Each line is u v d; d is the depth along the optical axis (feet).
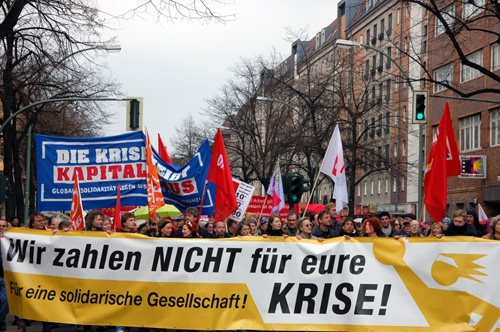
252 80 177.58
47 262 34.99
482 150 135.74
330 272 33.37
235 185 57.62
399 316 32.89
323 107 144.56
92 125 142.41
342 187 44.55
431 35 143.23
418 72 172.96
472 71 139.44
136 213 61.67
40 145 43.14
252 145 196.65
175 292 34.06
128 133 43.39
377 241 33.14
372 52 215.10
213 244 33.91
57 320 34.76
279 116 170.09
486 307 32.37
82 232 34.81
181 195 46.11
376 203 218.59
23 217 104.63
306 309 33.42
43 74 90.58
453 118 147.84
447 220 60.90
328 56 255.70
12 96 97.50
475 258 32.50
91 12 81.20
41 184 43.19
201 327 33.86
